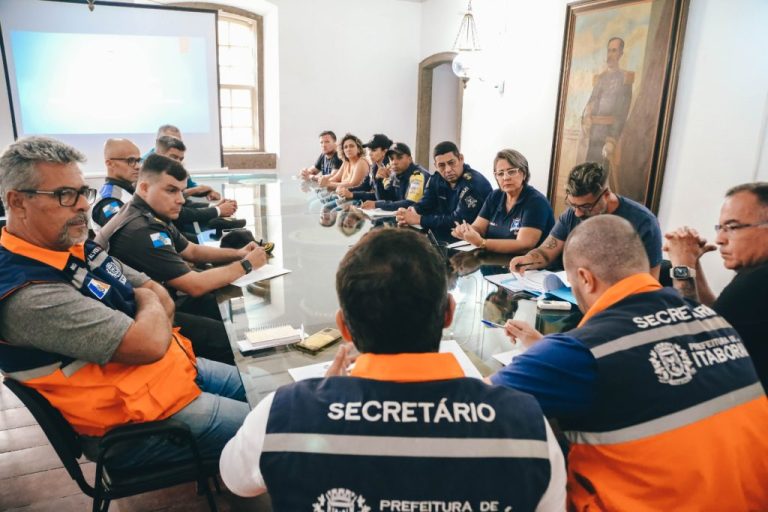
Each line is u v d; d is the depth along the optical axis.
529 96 5.00
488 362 1.24
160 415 1.27
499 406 0.64
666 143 3.62
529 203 2.60
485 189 3.14
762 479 0.86
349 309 0.68
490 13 5.47
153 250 1.82
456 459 0.60
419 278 0.66
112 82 5.64
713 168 3.34
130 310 1.40
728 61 3.20
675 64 3.50
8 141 5.42
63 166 1.18
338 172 5.28
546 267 2.18
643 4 3.69
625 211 2.06
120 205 2.44
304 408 0.64
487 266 2.19
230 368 1.68
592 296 1.04
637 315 0.92
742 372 0.90
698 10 3.36
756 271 1.25
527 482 0.60
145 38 5.66
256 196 4.02
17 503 1.72
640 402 0.84
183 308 2.09
